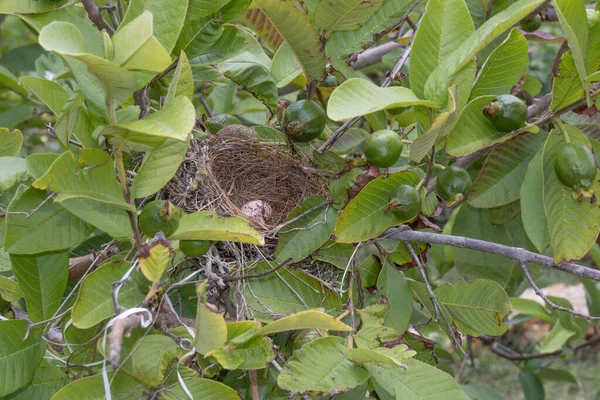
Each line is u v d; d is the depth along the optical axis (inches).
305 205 84.8
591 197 76.7
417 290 89.9
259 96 95.7
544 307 153.9
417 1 90.9
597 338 165.9
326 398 75.0
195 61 89.5
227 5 84.3
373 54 132.1
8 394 69.2
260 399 78.8
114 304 58.4
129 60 55.5
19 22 216.4
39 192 70.5
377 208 79.0
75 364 69.9
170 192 87.5
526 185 83.5
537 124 80.8
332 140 97.5
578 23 68.1
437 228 83.3
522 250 78.5
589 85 77.3
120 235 68.1
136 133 58.6
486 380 311.4
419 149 72.3
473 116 78.5
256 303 78.2
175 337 64.6
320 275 89.3
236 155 102.0
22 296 81.0
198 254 69.2
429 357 88.2
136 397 65.3
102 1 88.0
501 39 112.9
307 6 83.5
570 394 308.8
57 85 75.4
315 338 70.7
